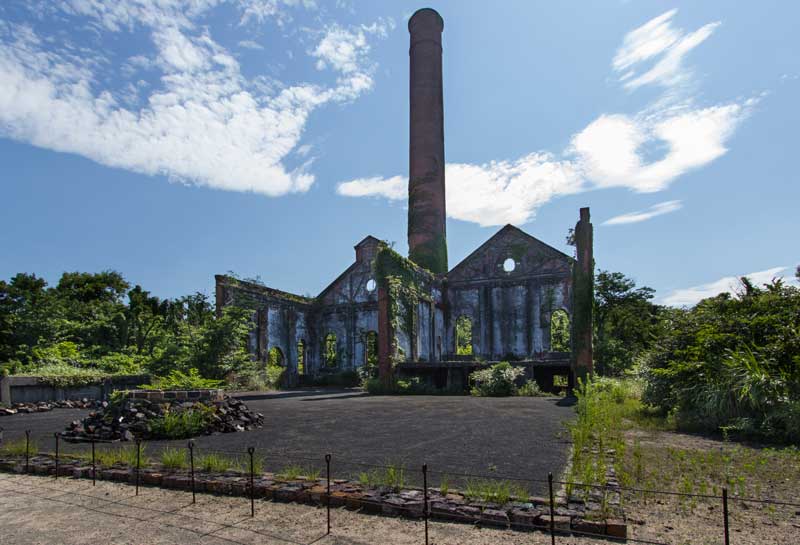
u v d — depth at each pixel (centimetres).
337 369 4312
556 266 3916
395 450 978
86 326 3934
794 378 1134
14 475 865
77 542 548
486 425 1349
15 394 2191
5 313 3641
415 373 3294
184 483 738
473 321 4088
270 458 910
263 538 539
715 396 1201
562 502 591
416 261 4372
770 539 508
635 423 1313
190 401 1340
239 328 3219
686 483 658
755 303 1459
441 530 543
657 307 4597
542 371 3128
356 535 536
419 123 4578
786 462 836
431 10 4716
